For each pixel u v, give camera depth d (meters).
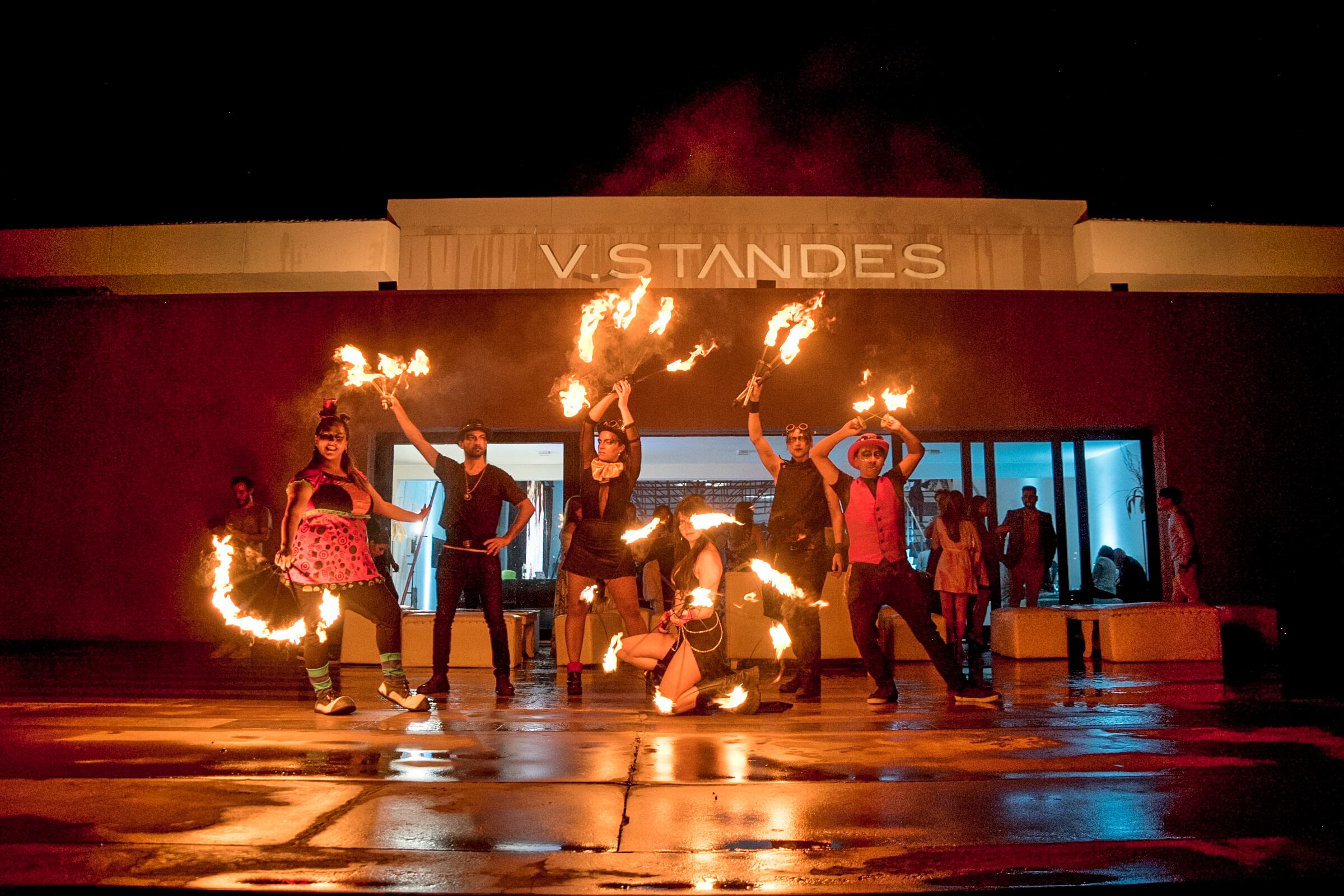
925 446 11.66
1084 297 11.12
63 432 10.84
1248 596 10.70
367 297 11.02
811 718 4.62
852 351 10.98
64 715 4.74
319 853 2.38
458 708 5.06
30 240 12.27
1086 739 3.94
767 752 3.68
